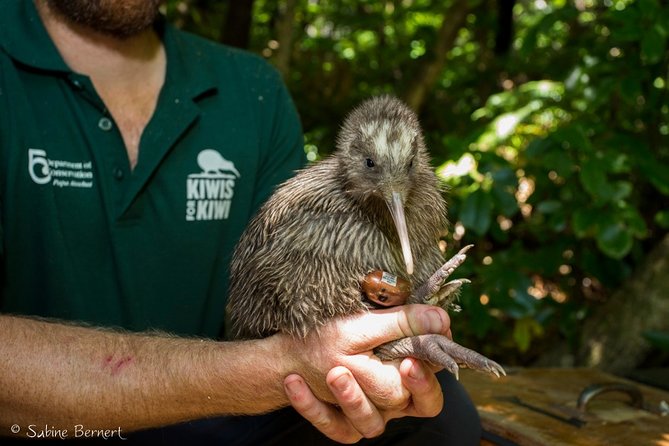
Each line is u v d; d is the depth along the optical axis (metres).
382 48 1.74
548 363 1.21
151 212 0.73
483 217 0.98
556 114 1.18
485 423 0.70
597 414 0.72
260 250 0.59
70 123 0.70
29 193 0.68
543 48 1.46
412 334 0.50
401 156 0.57
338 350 0.51
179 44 0.79
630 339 1.10
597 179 0.95
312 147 1.57
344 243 0.56
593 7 1.45
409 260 0.52
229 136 0.77
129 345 0.57
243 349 0.54
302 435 0.64
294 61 1.71
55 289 0.69
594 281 1.38
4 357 0.54
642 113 1.14
